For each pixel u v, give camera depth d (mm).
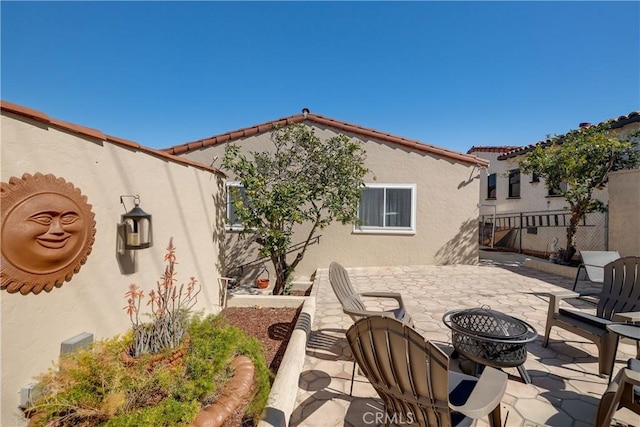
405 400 2080
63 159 2398
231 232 9445
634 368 2506
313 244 9969
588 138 8539
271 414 2398
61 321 2404
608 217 8438
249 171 6141
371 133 9961
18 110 2010
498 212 15805
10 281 1992
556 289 7379
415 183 10125
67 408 1985
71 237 2445
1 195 1941
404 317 3980
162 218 3893
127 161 3217
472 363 3410
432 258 10211
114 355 2463
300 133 7281
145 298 3523
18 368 2061
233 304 5852
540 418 2793
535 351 4098
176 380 2393
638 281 4031
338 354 4055
